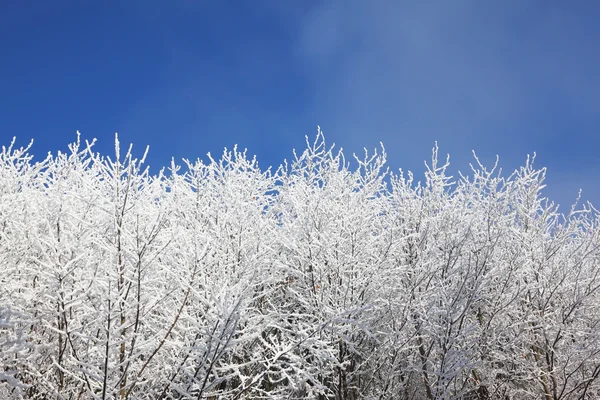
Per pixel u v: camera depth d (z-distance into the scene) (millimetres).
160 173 5406
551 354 7344
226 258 5473
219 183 7082
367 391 6809
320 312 5656
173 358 4508
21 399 3670
